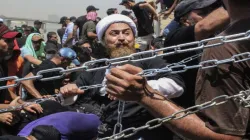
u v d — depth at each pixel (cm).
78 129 348
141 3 713
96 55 727
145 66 288
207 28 275
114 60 203
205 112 202
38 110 382
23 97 559
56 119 357
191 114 202
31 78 196
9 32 523
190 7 346
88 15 1284
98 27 339
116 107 292
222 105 193
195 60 320
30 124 371
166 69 211
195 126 198
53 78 199
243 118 192
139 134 286
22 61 683
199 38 282
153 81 280
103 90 314
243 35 196
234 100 190
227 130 192
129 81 192
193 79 329
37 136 342
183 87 290
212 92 198
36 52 946
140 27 722
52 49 805
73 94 290
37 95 532
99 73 319
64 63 639
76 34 1289
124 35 330
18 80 194
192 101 340
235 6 208
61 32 1566
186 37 326
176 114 193
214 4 338
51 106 383
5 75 538
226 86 194
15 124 420
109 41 333
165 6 751
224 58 199
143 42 714
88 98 340
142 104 200
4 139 324
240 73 194
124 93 193
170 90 281
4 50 520
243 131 192
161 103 200
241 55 192
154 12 734
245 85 195
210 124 199
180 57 323
